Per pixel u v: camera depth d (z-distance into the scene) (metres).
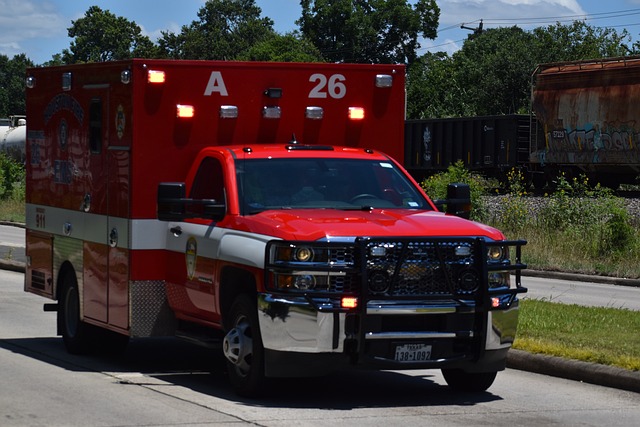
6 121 75.00
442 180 35.75
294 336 9.59
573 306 16.38
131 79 11.69
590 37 80.88
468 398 10.66
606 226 28.52
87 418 9.35
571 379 11.67
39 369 12.11
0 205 51.94
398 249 9.70
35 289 14.66
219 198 11.16
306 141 12.43
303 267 9.58
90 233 12.80
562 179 34.62
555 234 30.02
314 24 118.44
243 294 10.24
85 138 12.98
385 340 9.67
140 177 11.70
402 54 118.06
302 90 12.38
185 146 11.88
